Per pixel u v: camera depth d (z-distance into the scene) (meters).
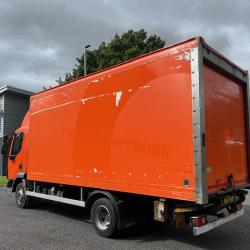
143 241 7.00
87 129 7.91
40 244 6.75
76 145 8.22
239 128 7.43
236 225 8.35
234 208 6.99
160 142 6.25
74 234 7.54
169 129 6.11
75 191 8.78
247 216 9.35
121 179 6.95
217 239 7.14
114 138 7.17
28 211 10.30
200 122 5.64
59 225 8.41
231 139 7.02
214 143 6.36
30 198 10.66
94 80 7.84
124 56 30.20
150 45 30.94
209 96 6.34
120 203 7.13
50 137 9.21
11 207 11.02
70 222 8.75
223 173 6.57
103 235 7.28
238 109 7.47
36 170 9.76
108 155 7.29
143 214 7.27
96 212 7.51
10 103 25.36
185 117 5.88
